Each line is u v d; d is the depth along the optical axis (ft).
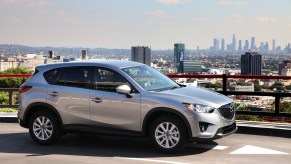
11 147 28.02
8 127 35.83
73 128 27.55
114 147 27.55
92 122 26.94
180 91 25.81
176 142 24.85
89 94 26.96
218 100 25.23
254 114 34.01
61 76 28.27
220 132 24.70
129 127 25.95
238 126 31.55
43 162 23.76
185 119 24.43
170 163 22.97
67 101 27.61
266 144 27.66
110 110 26.32
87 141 29.66
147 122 25.61
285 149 26.23
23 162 23.82
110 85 26.61
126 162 23.39
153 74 27.84
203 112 24.30
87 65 27.68
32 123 28.76
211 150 26.07
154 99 25.13
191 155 24.82
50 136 28.22
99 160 23.99
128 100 25.81
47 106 28.19
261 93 34.22
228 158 23.99
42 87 28.50
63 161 23.93
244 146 27.09
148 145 28.02
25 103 28.91
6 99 59.11
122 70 26.68
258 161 23.26
